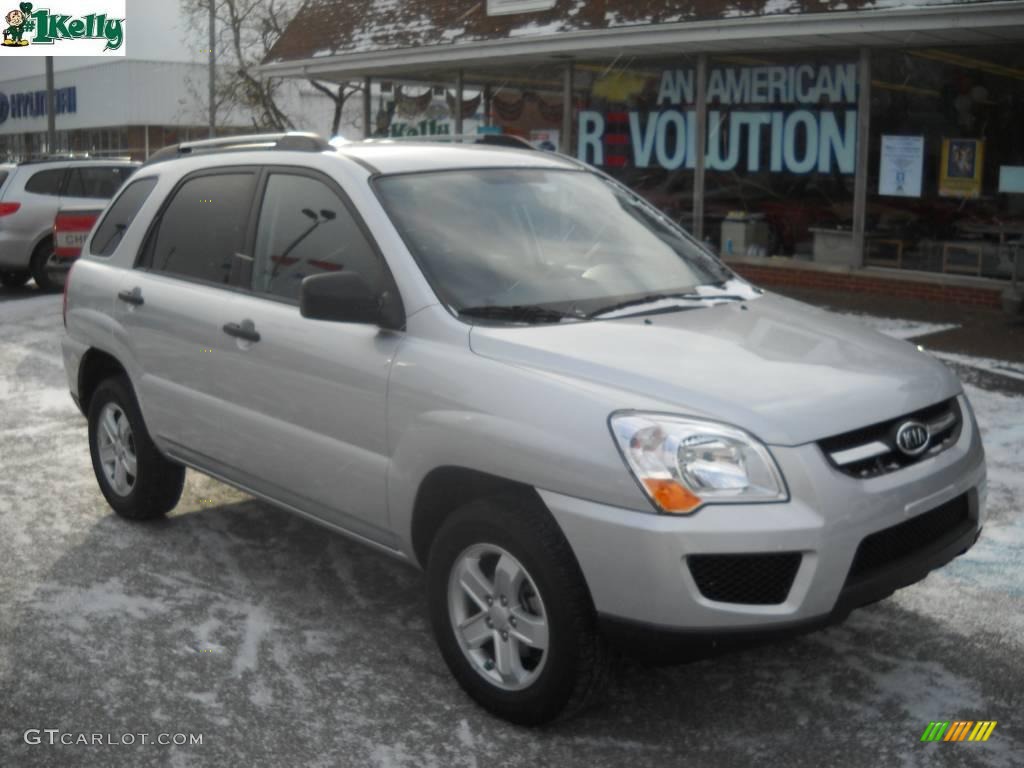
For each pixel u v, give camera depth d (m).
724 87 14.67
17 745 3.77
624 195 5.30
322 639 4.59
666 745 3.76
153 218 5.71
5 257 16.19
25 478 6.89
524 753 3.71
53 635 4.62
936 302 12.84
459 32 16.53
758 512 3.38
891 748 3.72
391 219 4.40
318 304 4.09
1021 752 3.69
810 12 12.16
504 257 4.44
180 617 4.80
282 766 3.64
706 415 3.47
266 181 5.02
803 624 3.44
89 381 6.22
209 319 5.02
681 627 3.40
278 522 6.04
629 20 14.13
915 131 12.94
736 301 4.65
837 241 13.84
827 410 3.57
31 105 51.06
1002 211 12.25
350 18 18.92
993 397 8.27
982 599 4.88
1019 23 10.84
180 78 44.53
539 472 3.60
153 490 5.83
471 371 3.88
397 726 3.89
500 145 5.65
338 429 4.39
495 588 3.84
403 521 4.18
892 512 3.59
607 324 4.12
